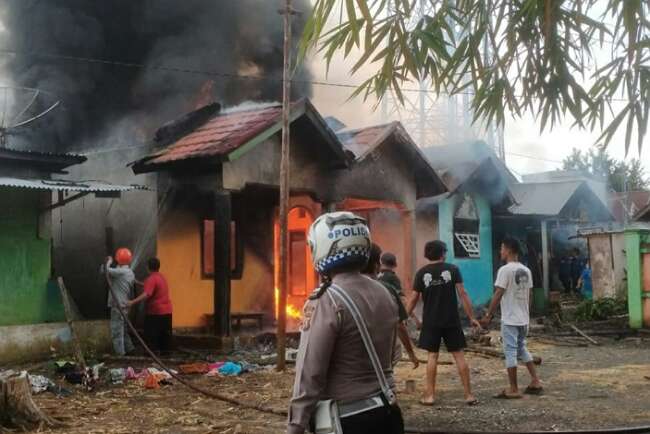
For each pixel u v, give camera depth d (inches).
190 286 575.8
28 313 468.1
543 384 370.6
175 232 567.8
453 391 350.6
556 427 269.1
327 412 109.7
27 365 435.5
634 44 119.6
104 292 570.6
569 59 144.8
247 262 624.7
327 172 605.0
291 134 573.9
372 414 109.3
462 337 317.4
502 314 334.6
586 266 933.8
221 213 523.2
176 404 325.4
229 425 280.8
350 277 116.3
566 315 742.5
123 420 293.1
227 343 510.6
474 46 145.2
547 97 147.3
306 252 658.8
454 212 810.8
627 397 331.6
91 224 592.7
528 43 146.6
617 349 536.4
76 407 317.1
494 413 296.0
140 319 539.5
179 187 548.1
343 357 111.1
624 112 130.1
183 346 526.0
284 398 336.5
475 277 829.8
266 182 553.6
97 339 490.6
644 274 629.0
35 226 477.7
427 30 144.2
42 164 485.1
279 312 426.9
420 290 320.8
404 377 398.6
